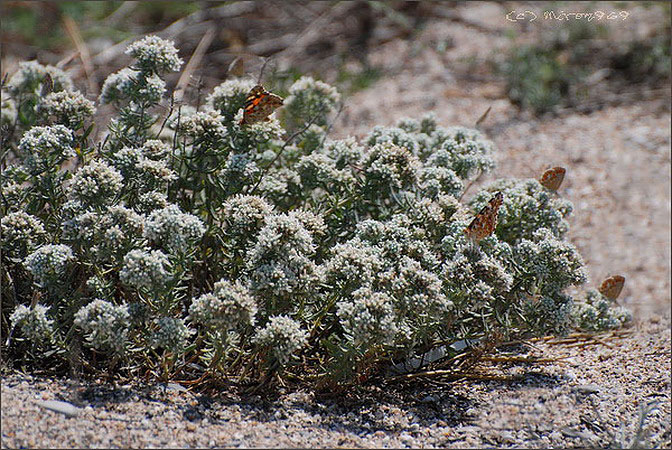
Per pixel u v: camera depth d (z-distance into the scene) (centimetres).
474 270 471
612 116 972
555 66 1051
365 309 430
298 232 450
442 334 497
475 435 444
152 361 488
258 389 470
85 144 527
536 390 495
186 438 401
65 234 468
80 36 1148
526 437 446
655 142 911
